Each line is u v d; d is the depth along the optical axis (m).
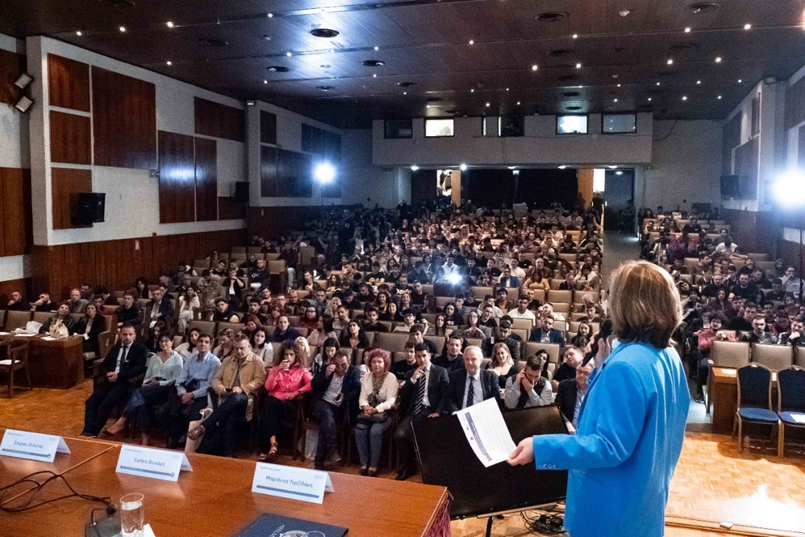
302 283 15.51
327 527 2.16
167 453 2.65
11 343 9.26
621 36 11.99
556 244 17.69
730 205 21.50
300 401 6.71
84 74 12.77
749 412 6.97
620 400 1.84
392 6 10.17
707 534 5.03
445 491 2.51
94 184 13.13
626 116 22.45
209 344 7.11
